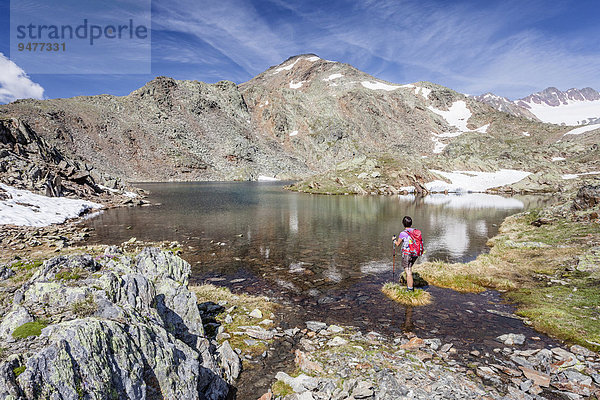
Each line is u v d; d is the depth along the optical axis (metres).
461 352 8.38
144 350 4.96
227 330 9.55
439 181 82.81
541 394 6.60
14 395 3.06
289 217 36.00
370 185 76.44
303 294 13.12
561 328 9.39
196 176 147.50
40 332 4.20
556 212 26.98
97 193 49.62
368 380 7.00
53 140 118.25
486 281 14.14
